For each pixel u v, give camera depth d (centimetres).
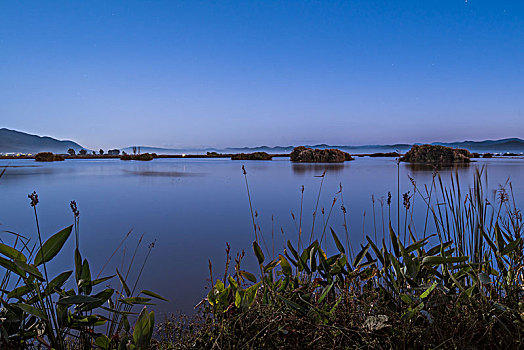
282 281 128
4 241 312
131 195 612
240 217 411
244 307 106
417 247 131
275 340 102
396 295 117
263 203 516
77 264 102
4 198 581
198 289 189
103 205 506
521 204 371
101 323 106
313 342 100
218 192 647
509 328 108
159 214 434
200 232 336
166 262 241
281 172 1114
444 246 133
